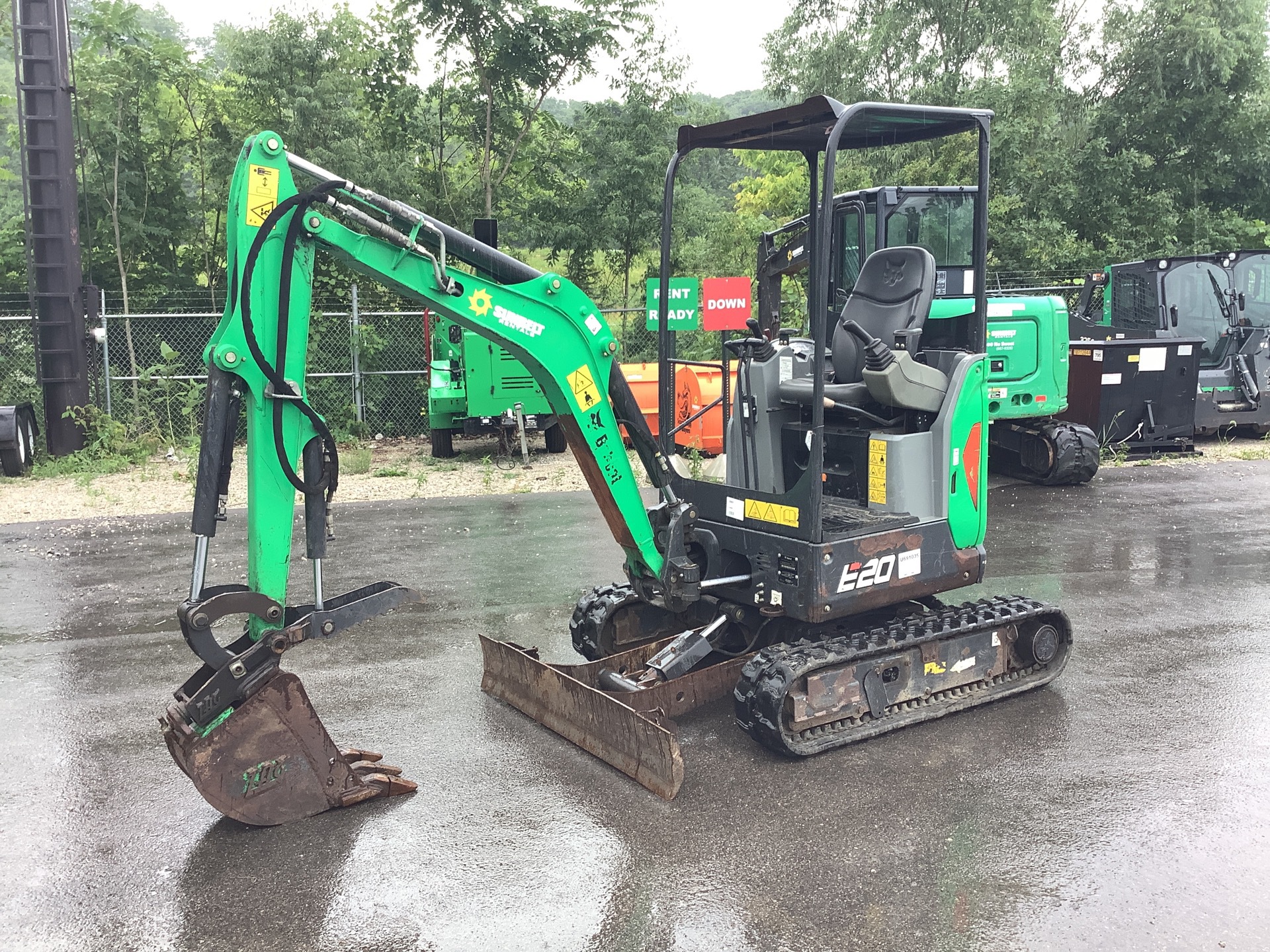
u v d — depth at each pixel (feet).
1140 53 73.41
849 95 75.87
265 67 52.37
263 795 12.65
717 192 94.48
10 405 40.40
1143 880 11.30
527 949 10.22
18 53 41.32
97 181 54.19
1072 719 15.83
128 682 17.88
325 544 12.62
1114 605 21.74
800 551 14.43
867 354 15.29
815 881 11.39
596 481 14.64
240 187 11.66
